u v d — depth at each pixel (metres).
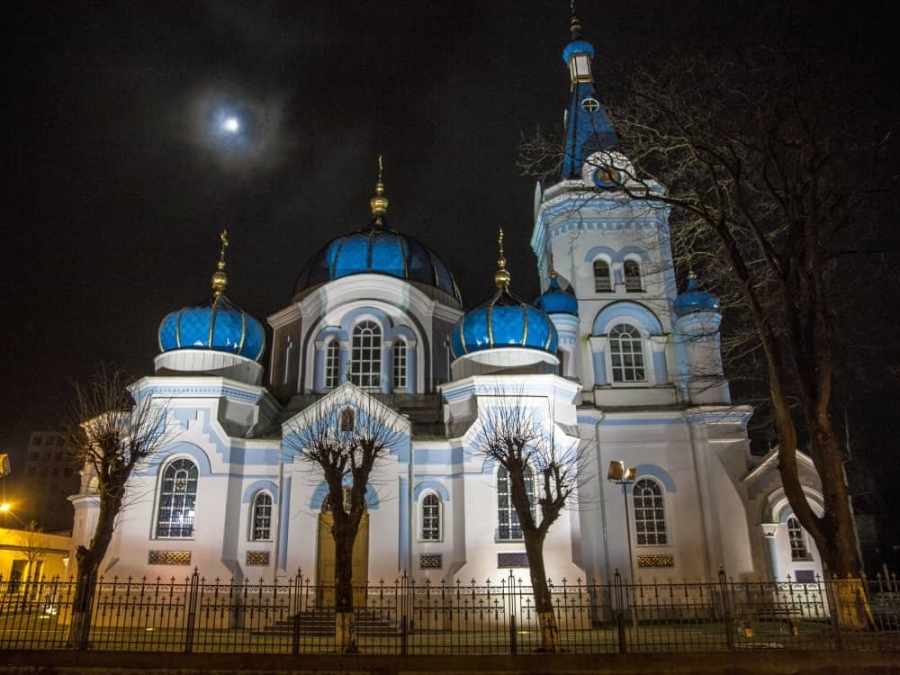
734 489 35.34
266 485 32.84
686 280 40.84
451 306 43.22
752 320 27.14
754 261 26.12
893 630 18.72
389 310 40.28
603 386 38.78
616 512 35.88
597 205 42.31
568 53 49.28
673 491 36.19
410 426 32.78
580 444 35.97
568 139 45.53
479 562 30.59
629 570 34.75
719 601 32.03
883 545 52.66
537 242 47.53
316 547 31.03
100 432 25.97
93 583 20.36
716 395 37.94
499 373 34.06
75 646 19.41
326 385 39.44
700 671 16.80
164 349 35.62
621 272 41.44
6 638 23.06
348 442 31.28
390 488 31.70
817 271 22.45
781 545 34.12
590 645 20.86
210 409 33.41
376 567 30.62
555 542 30.95
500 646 22.22
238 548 31.80
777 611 21.36
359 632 26.59
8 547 52.19
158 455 32.41
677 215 28.58
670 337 39.81
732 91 23.84
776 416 22.75
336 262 42.41
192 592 19.23
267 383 43.72
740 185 24.44
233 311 36.25
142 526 31.38
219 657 17.20
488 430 31.97
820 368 22.39
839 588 19.14
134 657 17.34
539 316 35.78
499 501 31.89
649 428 37.25
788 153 23.69
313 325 40.50
